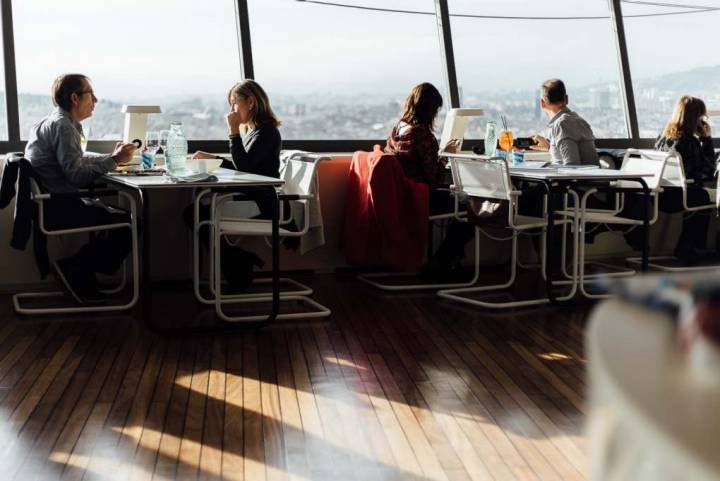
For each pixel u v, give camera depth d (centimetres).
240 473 254
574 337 419
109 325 434
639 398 68
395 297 508
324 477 252
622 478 72
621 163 582
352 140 607
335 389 336
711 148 616
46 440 280
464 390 336
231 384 341
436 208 538
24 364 366
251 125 487
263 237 555
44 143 450
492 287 525
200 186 402
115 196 520
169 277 534
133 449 273
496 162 465
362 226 525
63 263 466
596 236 630
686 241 616
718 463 59
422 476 253
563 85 559
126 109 482
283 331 427
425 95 530
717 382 71
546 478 252
